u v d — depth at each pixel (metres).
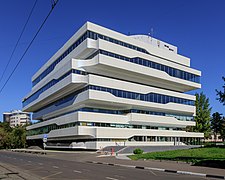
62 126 68.19
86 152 54.53
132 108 67.19
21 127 116.44
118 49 63.38
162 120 72.00
